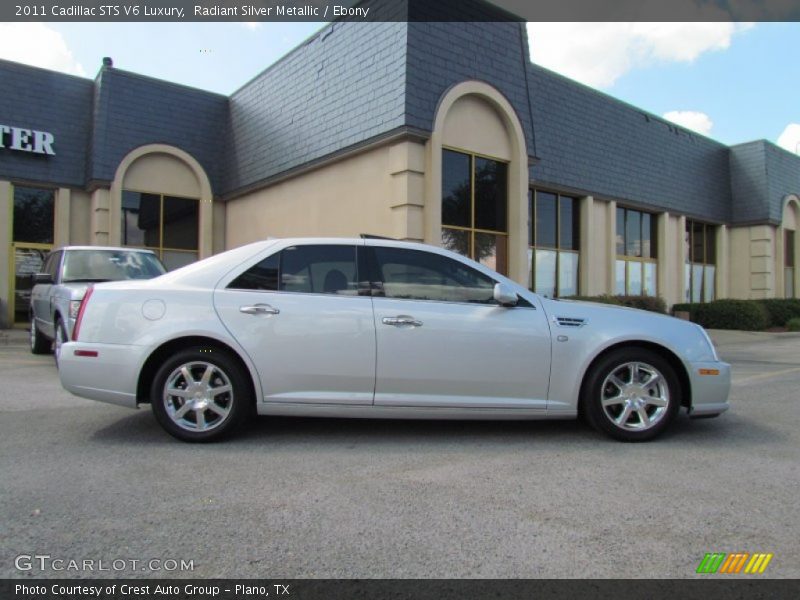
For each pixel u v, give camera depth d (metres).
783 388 7.70
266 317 4.73
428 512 3.39
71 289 7.69
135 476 3.93
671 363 5.11
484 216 12.41
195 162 17.02
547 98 16.09
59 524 3.16
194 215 17.28
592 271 17.20
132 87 16.14
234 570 2.72
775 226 22.91
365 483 3.85
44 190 15.66
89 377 4.73
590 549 2.96
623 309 5.16
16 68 15.17
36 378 7.62
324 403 4.73
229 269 4.93
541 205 16.28
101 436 4.90
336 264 4.98
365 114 11.65
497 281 5.02
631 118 18.89
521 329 4.86
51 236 15.74
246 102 16.73
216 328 4.69
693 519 3.32
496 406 4.83
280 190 14.97
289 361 4.71
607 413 4.91
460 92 11.51
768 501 3.60
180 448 4.59
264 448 4.62
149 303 4.78
